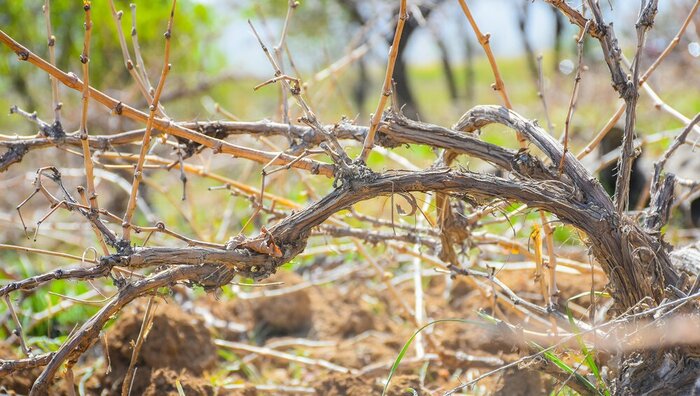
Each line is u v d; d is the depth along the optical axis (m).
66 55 5.80
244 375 2.82
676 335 1.65
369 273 3.59
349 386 2.45
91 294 3.24
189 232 4.41
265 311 3.30
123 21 5.65
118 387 2.50
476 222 2.14
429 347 2.83
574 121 6.27
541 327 2.38
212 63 6.61
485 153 1.75
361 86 11.38
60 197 4.73
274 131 2.01
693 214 4.02
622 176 1.73
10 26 5.82
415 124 1.79
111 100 1.75
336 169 1.71
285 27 2.18
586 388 1.83
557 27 9.84
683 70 5.94
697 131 2.21
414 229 2.33
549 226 2.05
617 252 1.66
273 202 2.32
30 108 6.09
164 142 2.00
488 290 2.51
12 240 4.47
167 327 2.60
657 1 1.66
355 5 10.09
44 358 1.68
